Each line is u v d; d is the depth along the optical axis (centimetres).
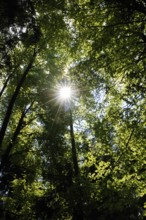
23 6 827
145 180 1175
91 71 1120
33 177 1728
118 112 1144
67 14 1073
